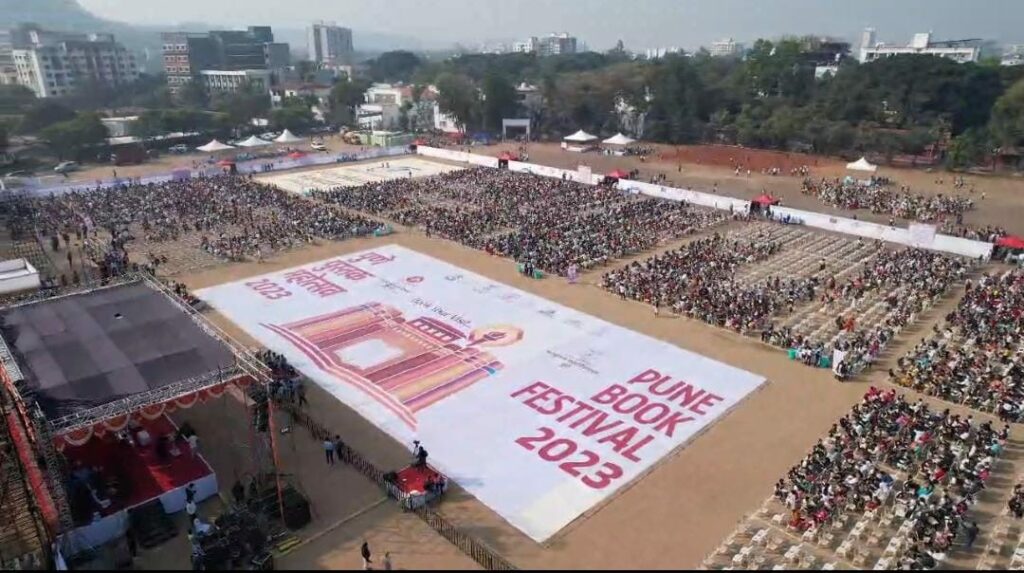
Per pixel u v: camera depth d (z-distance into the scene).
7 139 115.94
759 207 74.00
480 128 148.12
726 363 40.41
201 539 24.62
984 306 45.59
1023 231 66.88
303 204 78.81
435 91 163.00
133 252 61.09
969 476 27.67
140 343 30.83
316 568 24.22
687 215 72.12
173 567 24.19
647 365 40.09
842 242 63.81
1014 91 99.12
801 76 141.50
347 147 134.50
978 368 37.09
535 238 62.84
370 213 75.75
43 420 24.45
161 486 27.56
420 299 50.56
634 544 25.58
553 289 52.47
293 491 27.36
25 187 87.56
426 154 121.75
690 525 26.66
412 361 40.84
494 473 30.09
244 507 26.28
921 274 52.31
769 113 128.00
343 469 30.30
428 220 70.31
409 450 31.78
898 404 33.16
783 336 42.56
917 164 103.94
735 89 141.75
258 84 193.75
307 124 155.25
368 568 23.94
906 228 67.62
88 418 25.23
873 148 108.06
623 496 28.53
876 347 40.22
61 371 28.02
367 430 33.50
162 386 27.50
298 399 35.97
